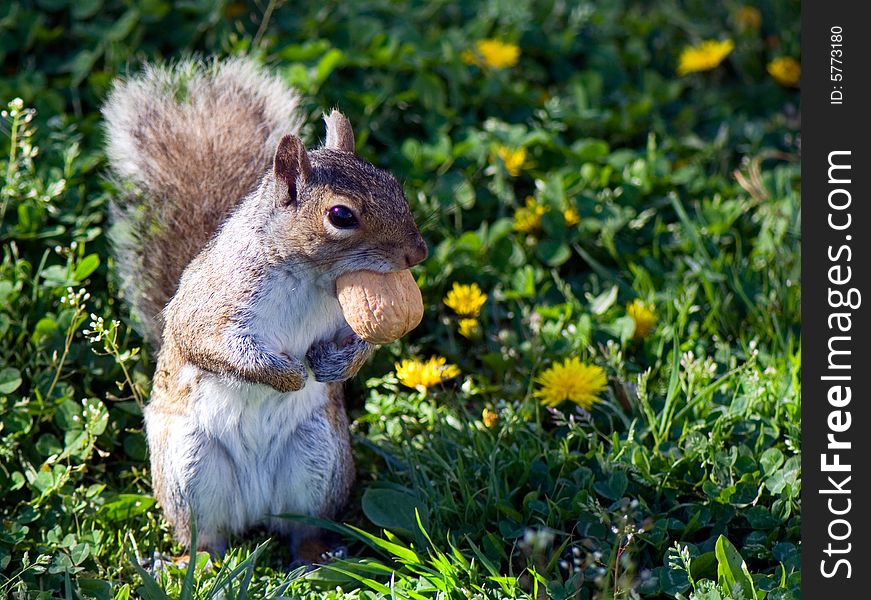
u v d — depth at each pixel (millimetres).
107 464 9211
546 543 8016
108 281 9945
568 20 14016
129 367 9539
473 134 11734
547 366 9859
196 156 9125
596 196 11383
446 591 7629
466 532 8328
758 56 14242
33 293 9719
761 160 12711
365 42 12594
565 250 10844
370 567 7871
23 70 11812
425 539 8234
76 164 10609
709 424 8961
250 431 8234
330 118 8383
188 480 8172
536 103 12469
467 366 10086
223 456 8258
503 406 9297
